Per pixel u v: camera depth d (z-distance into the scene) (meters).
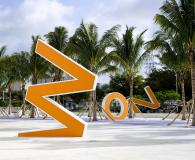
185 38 24.00
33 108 40.06
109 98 33.28
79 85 15.52
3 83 46.22
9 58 39.56
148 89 41.03
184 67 30.84
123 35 34.50
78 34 31.41
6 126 24.62
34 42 38.38
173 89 67.19
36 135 16.03
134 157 10.10
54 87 15.71
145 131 20.02
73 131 15.73
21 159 9.71
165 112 56.34
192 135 17.48
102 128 22.53
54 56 15.83
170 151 11.40
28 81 43.12
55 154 10.73
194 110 24.95
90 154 10.72
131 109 37.50
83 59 31.44
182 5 23.86
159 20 24.39
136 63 34.69
